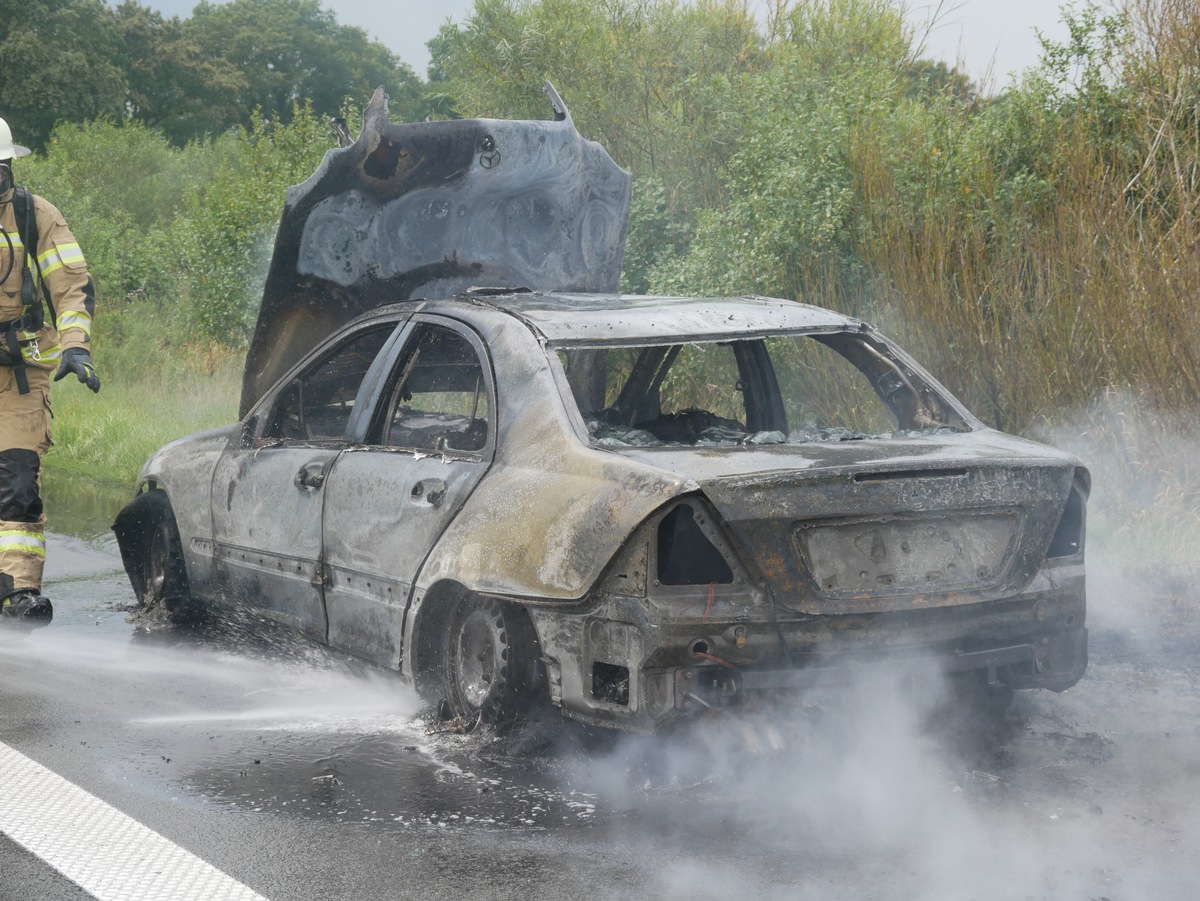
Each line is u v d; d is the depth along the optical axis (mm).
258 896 4102
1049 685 5375
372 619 6109
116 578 9703
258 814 4848
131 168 37688
